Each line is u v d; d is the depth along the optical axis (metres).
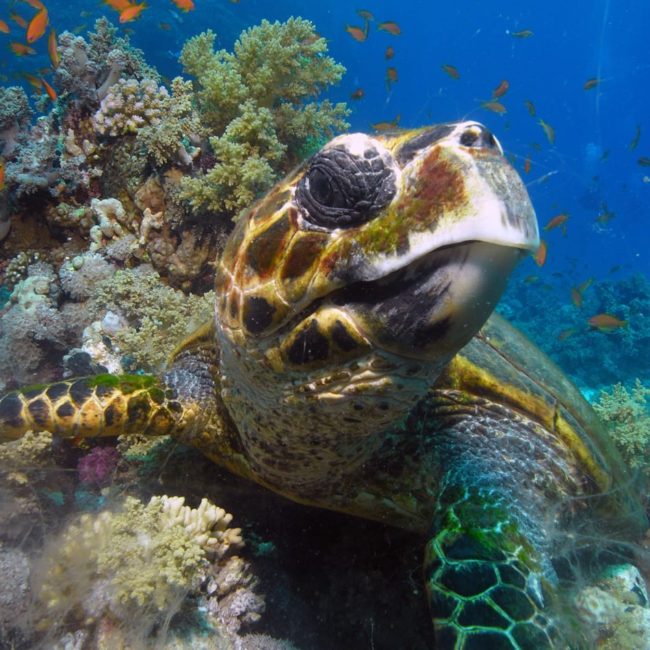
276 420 0.32
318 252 0.26
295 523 0.42
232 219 0.65
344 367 0.27
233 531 0.37
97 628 0.31
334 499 0.38
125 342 0.56
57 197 0.75
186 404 0.38
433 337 0.25
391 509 0.38
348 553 0.41
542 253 0.88
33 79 1.07
